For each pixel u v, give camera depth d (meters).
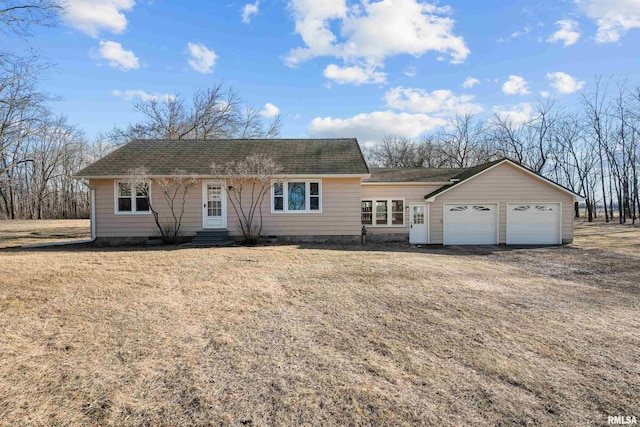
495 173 16.47
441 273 8.94
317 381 3.47
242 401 3.11
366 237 17.42
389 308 5.92
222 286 7.13
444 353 4.17
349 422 2.82
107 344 4.25
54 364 3.72
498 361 3.96
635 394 3.30
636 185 30.77
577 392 3.32
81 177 14.34
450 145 39.03
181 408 2.99
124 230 14.91
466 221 16.62
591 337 4.72
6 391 3.19
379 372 3.67
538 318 5.51
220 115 33.84
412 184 17.52
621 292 7.30
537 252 13.62
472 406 3.07
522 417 2.92
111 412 2.91
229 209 15.21
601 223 31.09
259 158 15.27
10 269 8.27
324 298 6.46
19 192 34.34
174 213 15.04
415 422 2.83
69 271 8.20
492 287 7.59
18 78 18.89
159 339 4.43
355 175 14.86
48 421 2.78
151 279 7.61
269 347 4.27
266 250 12.60
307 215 15.38
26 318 5.07
